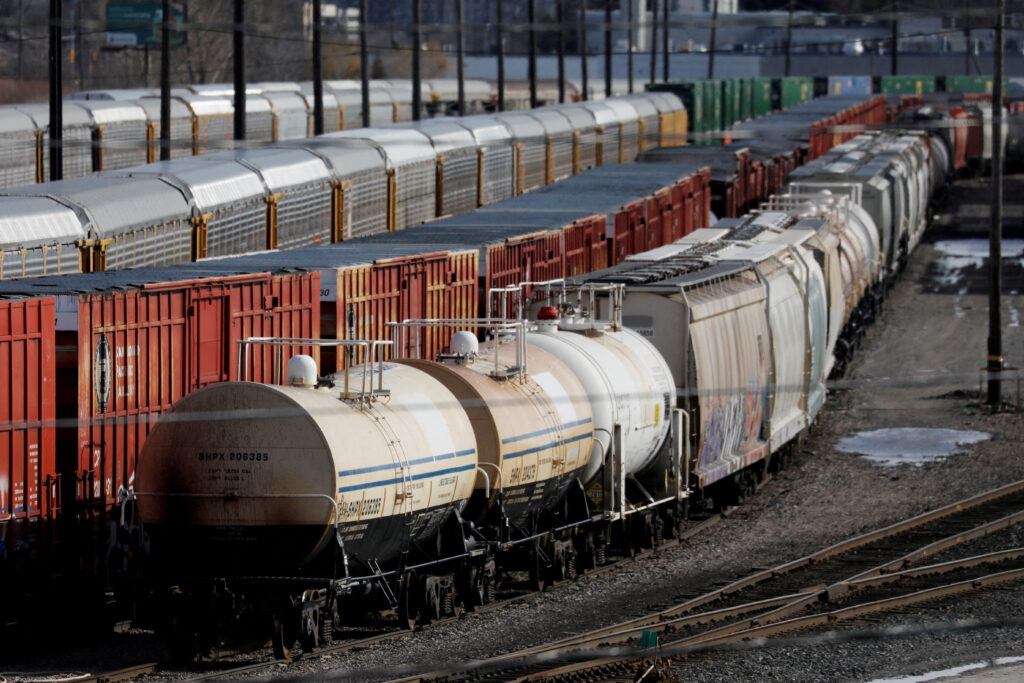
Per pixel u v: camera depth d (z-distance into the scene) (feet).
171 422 218.38
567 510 283.59
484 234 390.42
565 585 278.67
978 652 233.76
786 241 429.38
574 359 282.77
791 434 390.42
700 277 327.88
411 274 323.98
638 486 304.09
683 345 309.22
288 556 216.95
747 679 217.77
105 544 237.04
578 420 272.92
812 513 350.02
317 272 289.12
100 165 584.40
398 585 238.07
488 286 363.76
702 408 313.53
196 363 255.91
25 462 220.43
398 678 207.21
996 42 486.79
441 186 565.53
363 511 219.00
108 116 593.83
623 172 613.93
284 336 279.08
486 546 252.01
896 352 568.41
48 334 223.71
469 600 254.88
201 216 369.50
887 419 465.88
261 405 214.90
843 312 500.33
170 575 221.46
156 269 281.95
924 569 291.58
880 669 222.89
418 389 241.55
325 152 469.57
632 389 288.51
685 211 604.90
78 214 317.83
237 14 527.81
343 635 238.89
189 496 216.54
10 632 227.61
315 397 220.43
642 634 232.32
